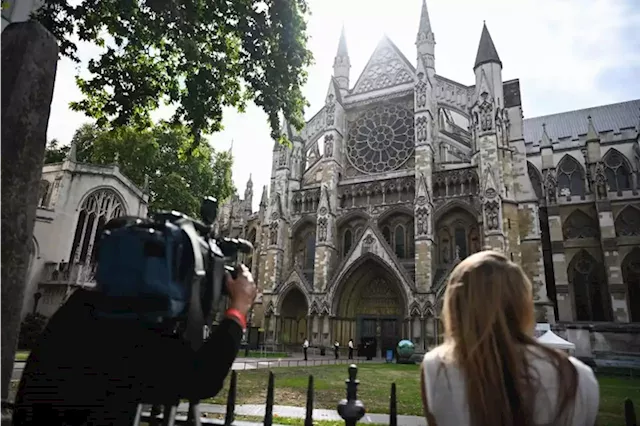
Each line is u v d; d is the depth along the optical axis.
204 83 15.51
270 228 48.78
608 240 49.62
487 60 44.03
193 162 48.50
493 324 2.43
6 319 5.59
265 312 45.53
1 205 5.72
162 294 2.10
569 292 50.16
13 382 12.09
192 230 2.49
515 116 44.56
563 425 2.17
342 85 55.25
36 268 33.69
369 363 33.22
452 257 40.94
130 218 2.76
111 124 15.64
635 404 14.65
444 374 2.51
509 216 39.25
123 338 2.27
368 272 43.09
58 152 52.59
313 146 57.47
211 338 2.42
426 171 42.16
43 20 12.11
